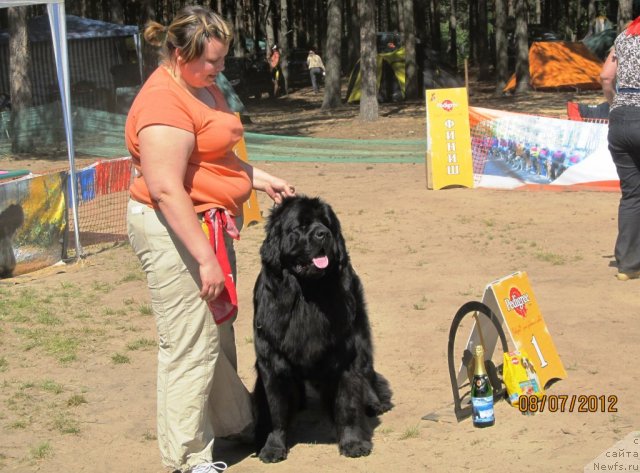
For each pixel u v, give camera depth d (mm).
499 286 5207
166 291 3939
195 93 3971
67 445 4840
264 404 4551
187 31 3781
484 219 10750
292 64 42594
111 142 20562
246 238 10195
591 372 5492
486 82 37562
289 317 4250
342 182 14133
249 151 18891
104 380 5914
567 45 31672
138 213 3943
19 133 20156
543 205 11445
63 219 9328
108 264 9320
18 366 6238
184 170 3807
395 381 5598
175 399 4008
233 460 4547
